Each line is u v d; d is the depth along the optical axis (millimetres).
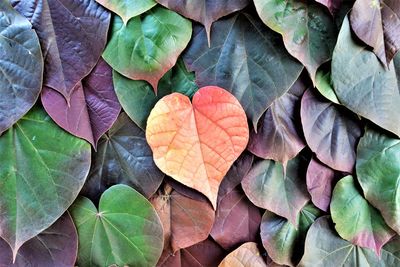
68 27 494
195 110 523
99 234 541
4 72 481
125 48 509
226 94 521
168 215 558
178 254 577
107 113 519
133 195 535
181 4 505
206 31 508
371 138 569
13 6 483
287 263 593
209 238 583
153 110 515
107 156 534
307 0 521
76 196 517
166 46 511
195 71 524
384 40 532
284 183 575
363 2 521
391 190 573
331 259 594
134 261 548
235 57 525
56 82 497
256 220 589
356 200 583
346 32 528
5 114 483
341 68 537
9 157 501
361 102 547
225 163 531
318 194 580
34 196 508
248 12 523
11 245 502
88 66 501
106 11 499
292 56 524
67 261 532
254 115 529
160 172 538
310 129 557
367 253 597
